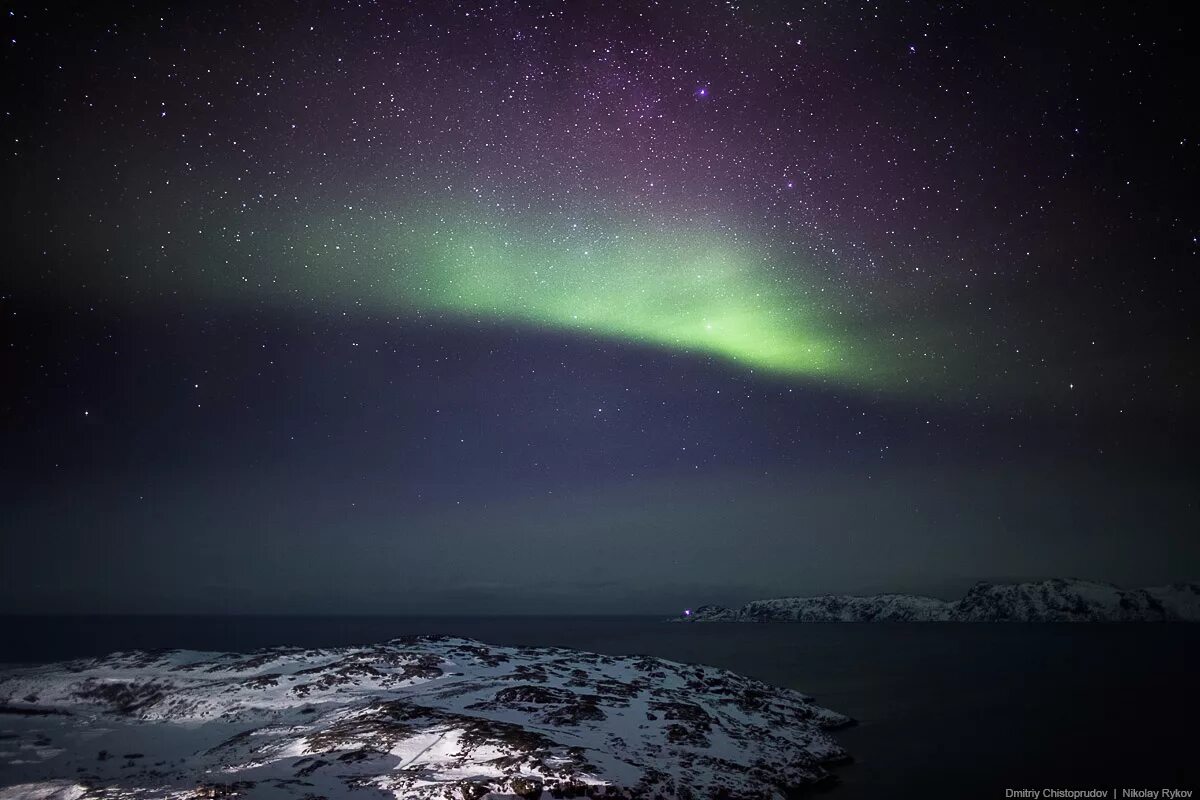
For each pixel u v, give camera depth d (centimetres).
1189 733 9338
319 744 6350
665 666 11844
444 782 5000
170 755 7194
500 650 13112
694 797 5584
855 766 7544
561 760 5697
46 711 10238
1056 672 17575
